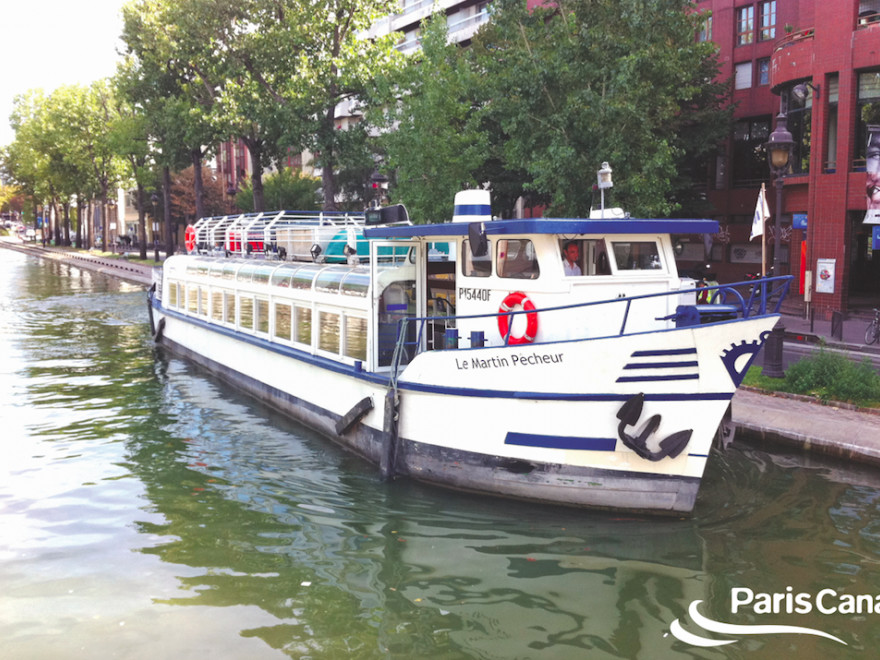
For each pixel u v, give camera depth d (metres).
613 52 19.38
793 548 8.24
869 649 6.45
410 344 11.41
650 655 6.37
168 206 54.28
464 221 10.56
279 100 32.12
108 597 7.34
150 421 13.85
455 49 27.53
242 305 16.38
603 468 8.81
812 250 25.30
